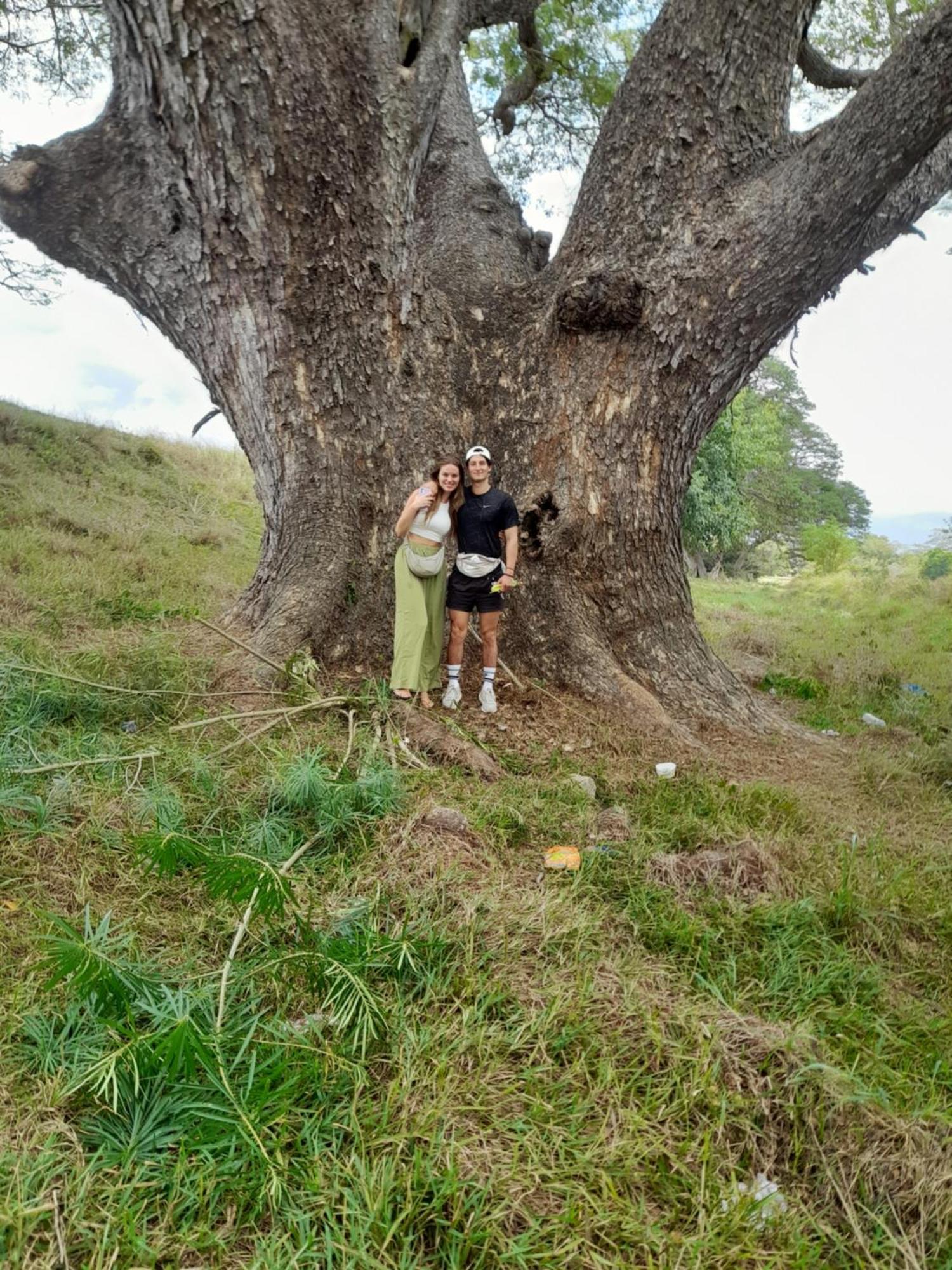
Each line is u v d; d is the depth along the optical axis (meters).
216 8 4.73
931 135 5.07
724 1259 1.80
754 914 3.23
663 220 5.83
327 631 5.61
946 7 4.75
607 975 2.70
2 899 2.84
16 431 11.84
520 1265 1.72
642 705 5.57
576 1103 2.16
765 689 8.12
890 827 4.50
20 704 4.27
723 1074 2.30
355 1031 2.24
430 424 5.93
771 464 35.12
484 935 2.85
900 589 16.11
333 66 5.06
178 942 2.76
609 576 5.99
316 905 3.02
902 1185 2.07
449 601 5.38
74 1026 2.28
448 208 7.22
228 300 5.59
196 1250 1.74
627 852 3.61
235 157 5.12
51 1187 1.81
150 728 4.50
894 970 3.16
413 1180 1.86
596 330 5.84
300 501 5.82
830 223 5.49
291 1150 1.99
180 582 8.10
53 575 7.04
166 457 14.31
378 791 3.72
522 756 4.87
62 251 5.83
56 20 9.70
